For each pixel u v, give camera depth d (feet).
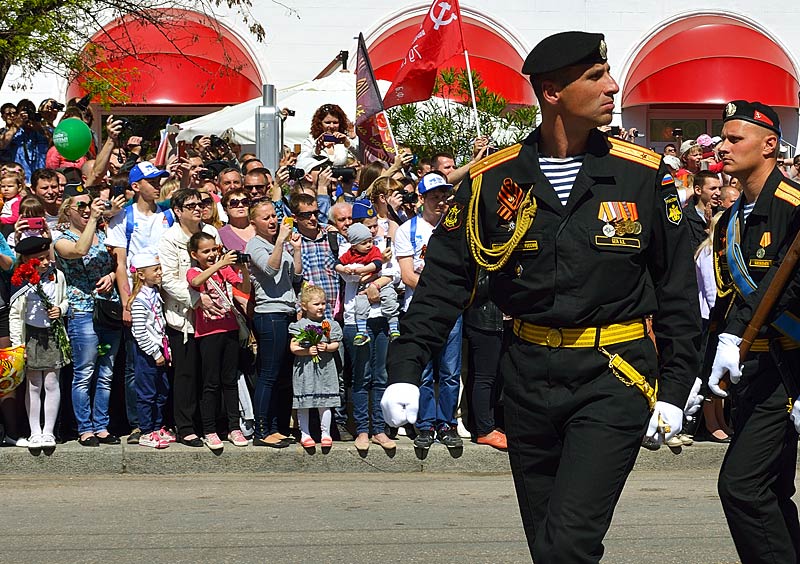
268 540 24.17
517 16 80.02
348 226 34.12
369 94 47.14
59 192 35.04
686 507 28.02
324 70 67.62
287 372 33.76
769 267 18.13
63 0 52.85
